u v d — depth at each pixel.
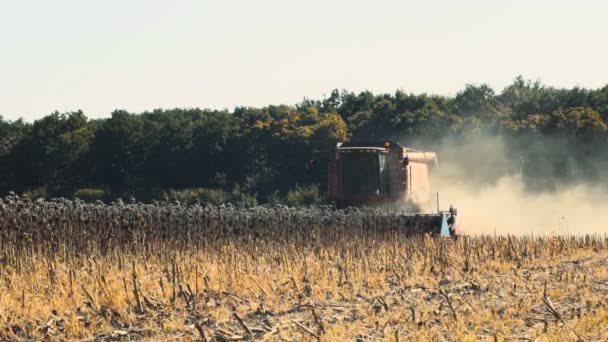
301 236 65.25
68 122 168.12
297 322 31.25
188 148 158.75
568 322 32.94
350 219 70.06
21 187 161.00
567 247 63.84
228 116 167.62
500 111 184.25
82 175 159.75
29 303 35.53
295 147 158.12
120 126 158.38
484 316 33.94
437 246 59.50
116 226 57.88
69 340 30.89
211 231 62.47
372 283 43.28
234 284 41.34
